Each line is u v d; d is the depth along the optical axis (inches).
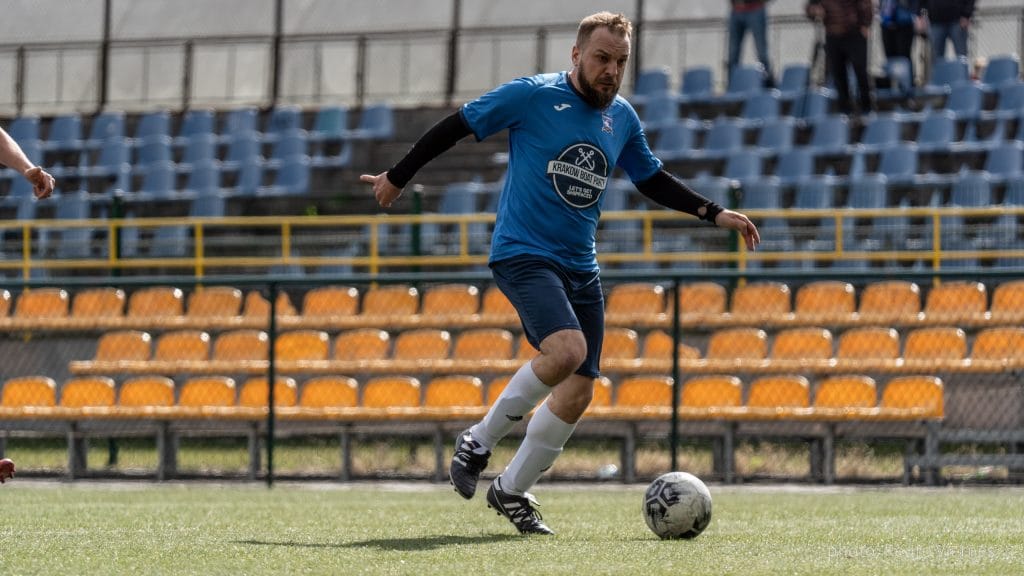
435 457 1039.0
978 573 418.0
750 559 447.2
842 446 1139.3
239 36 1939.0
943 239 1310.3
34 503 759.1
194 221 1370.6
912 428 1000.2
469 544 492.4
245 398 1134.4
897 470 1050.1
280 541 507.8
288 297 1337.4
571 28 1854.1
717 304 1235.2
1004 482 967.6
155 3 1993.1
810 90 1633.9
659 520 510.6
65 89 1985.7
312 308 1311.5
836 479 986.7
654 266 1384.1
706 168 1566.2
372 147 1745.8
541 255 481.4
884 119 1544.0
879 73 1704.0
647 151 516.4
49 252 1628.9
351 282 944.9
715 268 1364.4
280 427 1089.4
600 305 504.1
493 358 1162.0
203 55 1950.1
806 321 1136.8
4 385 1187.3
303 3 1930.4
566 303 478.0
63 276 1624.0
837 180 1444.4
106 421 1125.1
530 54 1859.0
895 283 1185.4
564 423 513.0
